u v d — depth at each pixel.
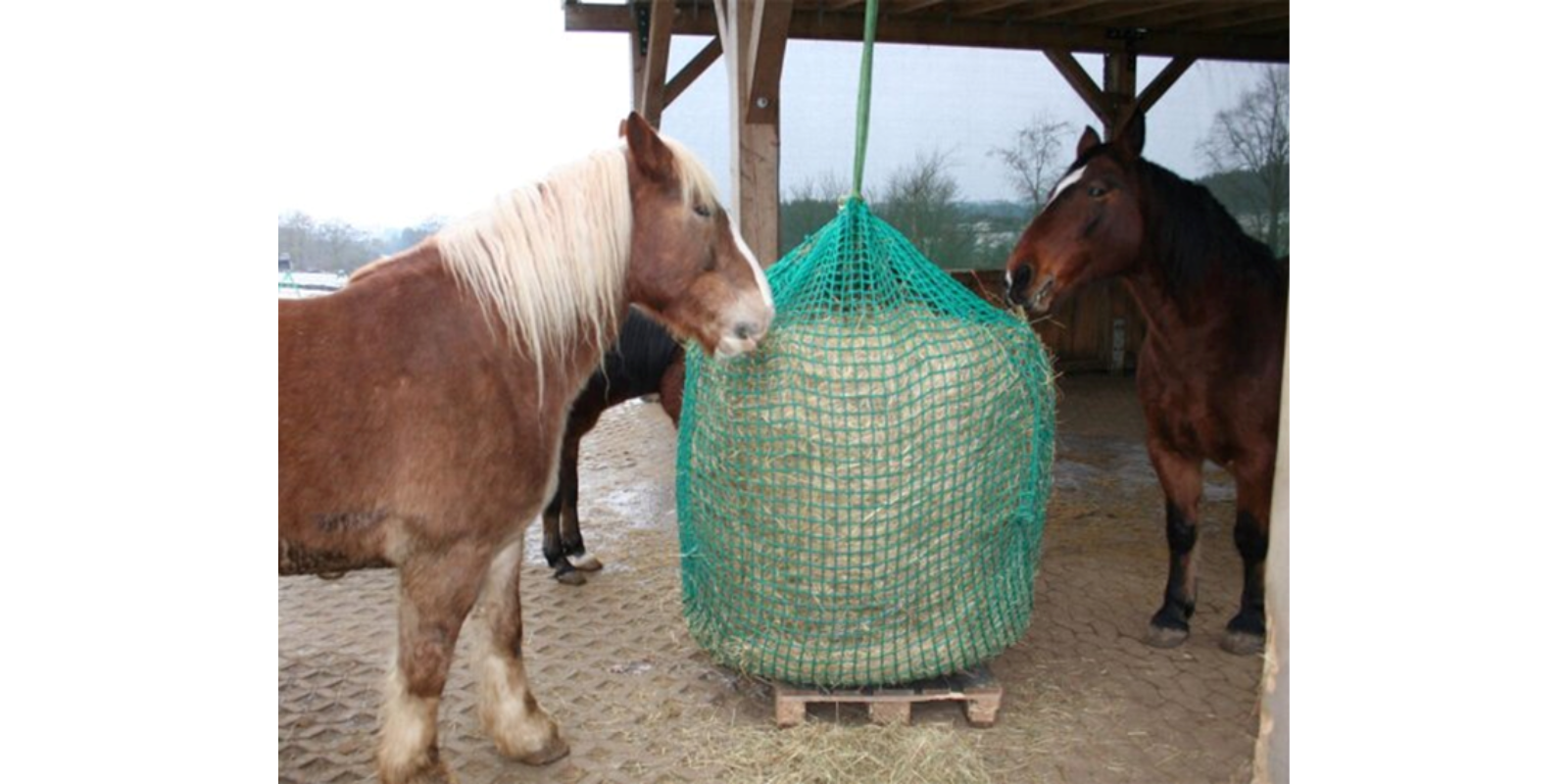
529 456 2.08
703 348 2.33
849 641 2.50
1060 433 6.40
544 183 2.14
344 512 1.85
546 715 2.46
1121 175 2.83
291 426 1.79
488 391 1.99
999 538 2.58
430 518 1.93
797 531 2.41
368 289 1.97
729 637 2.63
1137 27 7.09
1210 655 3.11
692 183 2.18
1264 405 2.82
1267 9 6.36
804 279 2.55
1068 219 2.85
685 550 2.81
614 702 2.77
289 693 2.79
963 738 2.56
